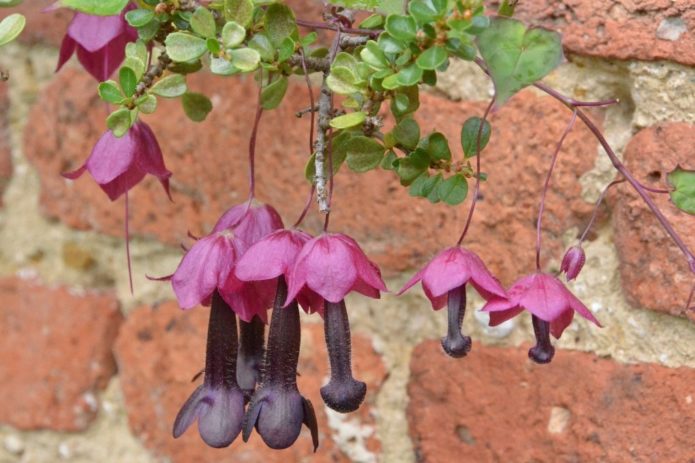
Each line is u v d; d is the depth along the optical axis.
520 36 0.47
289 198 0.68
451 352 0.48
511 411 0.63
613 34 0.58
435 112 0.64
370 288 0.50
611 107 0.60
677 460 0.58
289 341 0.49
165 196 0.73
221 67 0.50
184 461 0.74
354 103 0.51
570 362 0.61
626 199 0.59
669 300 0.58
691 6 0.56
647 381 0.59
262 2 0.51
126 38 0.56
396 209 0.65
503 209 0.62
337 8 0.54
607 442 0.60
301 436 0.70
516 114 0.62
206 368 0.50
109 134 0.54
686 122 0.57
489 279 0.49
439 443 0.66
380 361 0.68
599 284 0.60
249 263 0.48
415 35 0.47
